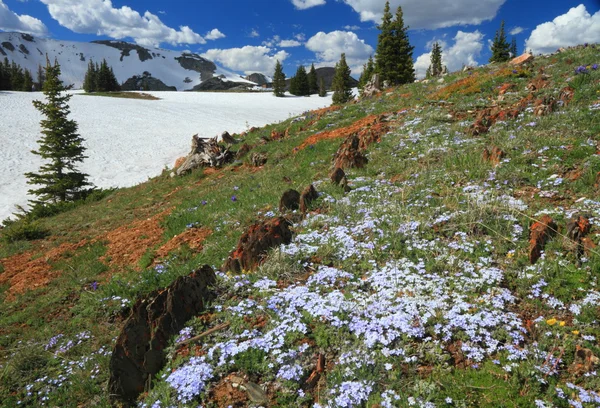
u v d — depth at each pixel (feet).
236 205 39.01
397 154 40.45
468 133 40.60
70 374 20.79
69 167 86.28
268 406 14.30
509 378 13.79
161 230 40.11
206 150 71.26
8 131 142.61
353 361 15.11
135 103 236.43
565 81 49.98
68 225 55.31
